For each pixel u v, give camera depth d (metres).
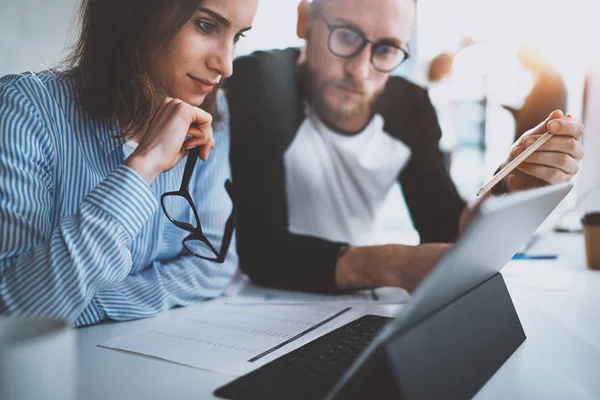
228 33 0.83
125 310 0.79
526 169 0.92
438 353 0.48
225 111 1.08
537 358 0.62
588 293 0.94
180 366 0.59
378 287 0.96
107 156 0.84
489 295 0.62
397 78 1.52
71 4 1.62
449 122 2.48
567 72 1.93
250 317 0.79
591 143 1.96
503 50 2.09
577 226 1.74
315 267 0.99
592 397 0.52
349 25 1.44
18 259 0.66
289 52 1.46
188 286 0.90
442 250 0.94
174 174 0.92
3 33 1.63
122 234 0.67
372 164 1.55
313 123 1.50
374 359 0.42
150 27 0.80
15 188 0.68
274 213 1.20
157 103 0.84
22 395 0.33
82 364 0.60
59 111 0.79
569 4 1.89
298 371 0.54
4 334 0.34
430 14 2.32
